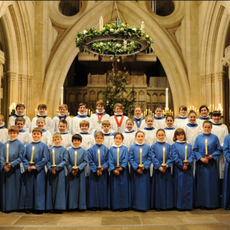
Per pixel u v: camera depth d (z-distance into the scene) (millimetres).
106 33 6375
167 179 5176
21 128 5723
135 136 5395
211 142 5348
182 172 5164
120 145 5254
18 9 10195
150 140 5914
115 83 9938
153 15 12180
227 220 4477
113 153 5195
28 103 11211
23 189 4980
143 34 6594
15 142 5152
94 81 14977
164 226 4164
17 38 10656
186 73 11781
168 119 6125
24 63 11055
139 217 4648
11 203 4906
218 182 5238
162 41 12125
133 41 6867
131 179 5258
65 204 4910
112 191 5094
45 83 11586
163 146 5324
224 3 8875
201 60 11328
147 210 5105
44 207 4891
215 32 10484
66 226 4168
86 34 6500
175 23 12055
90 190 5133
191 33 11602
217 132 6016
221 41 10375
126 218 4594
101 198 5113
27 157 5102
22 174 5129
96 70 15445
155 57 13953
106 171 5223
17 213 4887
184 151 5254
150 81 15938
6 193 4906
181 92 11844
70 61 12273
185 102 11734
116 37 6469
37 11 11562
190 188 5125
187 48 11672
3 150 5094
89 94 14820
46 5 11789
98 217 4648
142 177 5078
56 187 4930
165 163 5176
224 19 9906
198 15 11633
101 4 12109
